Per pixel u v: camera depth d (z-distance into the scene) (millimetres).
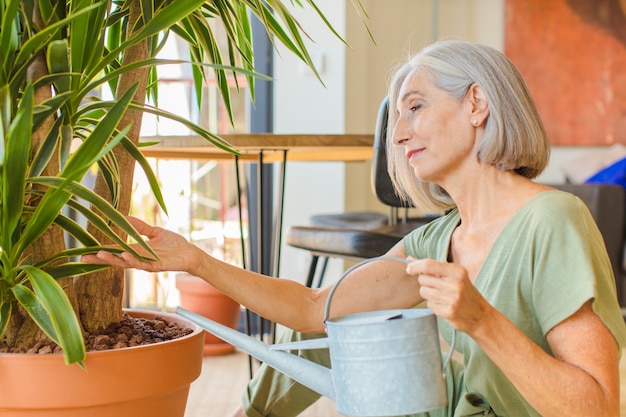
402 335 1044
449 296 1027
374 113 5211
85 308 1413
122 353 1213
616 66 5309
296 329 1546
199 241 4254
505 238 1311
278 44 4406
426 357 1056
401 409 1047
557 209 1263
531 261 1254
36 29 1239
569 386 1106
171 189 4121
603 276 1220
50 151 1202
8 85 1128
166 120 4266
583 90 5332
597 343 1167
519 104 1321
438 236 1517
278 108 4406
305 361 1230
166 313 1588
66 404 1188
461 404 1414
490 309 1077
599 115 5332
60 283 1322
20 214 1142
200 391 2750
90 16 1218
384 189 2371
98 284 1421
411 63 1434
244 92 4430
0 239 1164
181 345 1295
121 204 1478
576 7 5297
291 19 1418
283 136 2223
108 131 1121
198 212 4238
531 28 5312
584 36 5309
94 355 1190
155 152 2500
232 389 2783
